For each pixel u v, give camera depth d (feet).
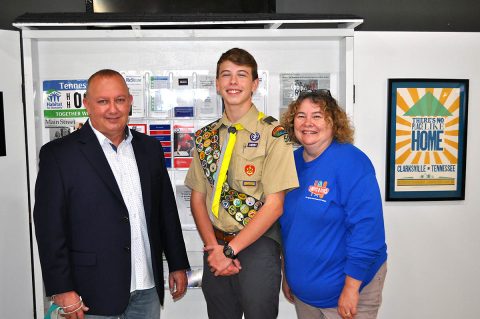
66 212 5.49
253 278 5.86
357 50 8.28
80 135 5.66
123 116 5.61
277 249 6.15
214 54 8.00
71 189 5.48
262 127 5.95
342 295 5.54
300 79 8.09
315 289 5.76
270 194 5.77
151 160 6.16
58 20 6.98
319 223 5.63
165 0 8.29
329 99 5.83
